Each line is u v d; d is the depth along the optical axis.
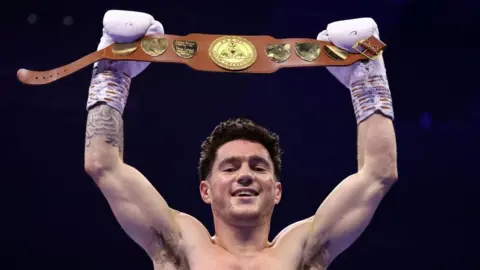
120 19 4.50
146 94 10.72
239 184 4.60
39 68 10.45
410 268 10.41
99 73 4.61
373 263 10.40
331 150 10.84
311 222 4.78
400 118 11.00
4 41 10.43
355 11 10.83
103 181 4.53
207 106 10.81
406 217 10.65
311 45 4.57
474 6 10.76
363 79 4.63
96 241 10.15
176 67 10.84
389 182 4.60
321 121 10.92
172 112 10.72
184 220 4.78
